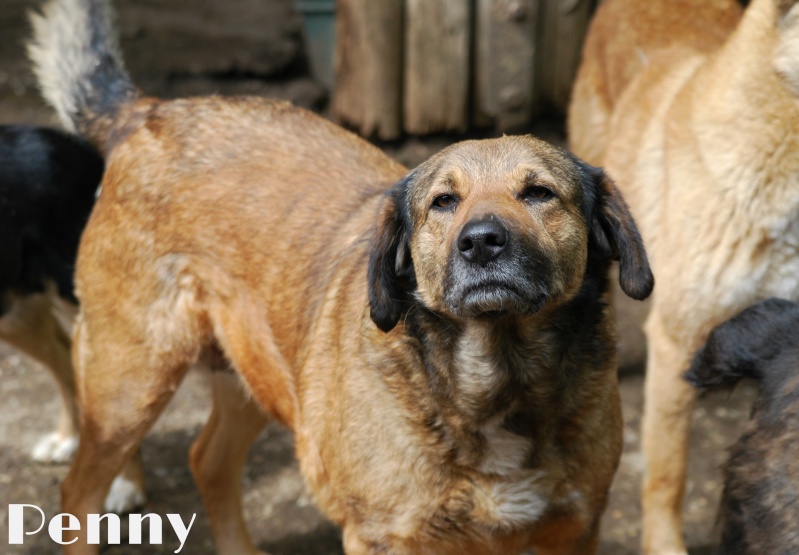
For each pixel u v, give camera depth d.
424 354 3.92
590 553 4.26
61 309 6.35
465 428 3.90
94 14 5.82
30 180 6.05
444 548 4.09
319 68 11.41
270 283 4.65
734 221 5.16
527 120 10.02
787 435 3.86
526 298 3.67
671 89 6.14
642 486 5.87
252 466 6.52
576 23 9.86
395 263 4.07
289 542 5.82
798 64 4.89
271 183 4.81
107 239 5.11
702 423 6.86
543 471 3.96
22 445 6.76
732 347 4.20
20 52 11.49
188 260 4.89
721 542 4.11
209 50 11.69
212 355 5.14
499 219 3.62
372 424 3.98
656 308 5.52
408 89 9.88
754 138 5.08
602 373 4.01
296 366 4.52
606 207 4.01
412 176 4.09
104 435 5.15
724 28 6.75
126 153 5.19
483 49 9.80
